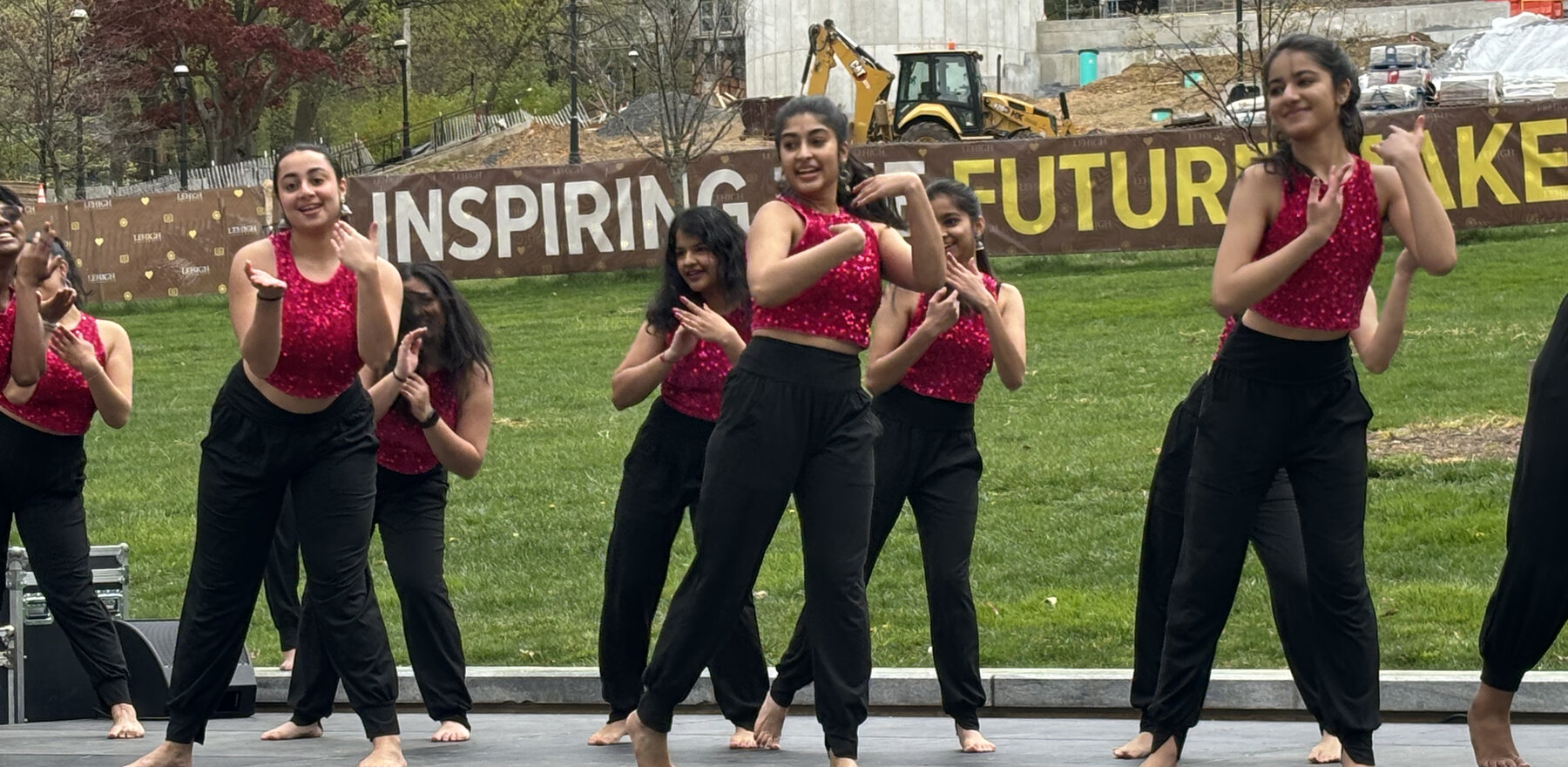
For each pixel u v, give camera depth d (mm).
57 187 42938
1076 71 59125
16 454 6582
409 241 25891
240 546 5336
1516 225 23938
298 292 5145
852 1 54188
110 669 6809
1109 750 6016
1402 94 42188
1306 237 4453
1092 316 21172
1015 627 8852
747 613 6293
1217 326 19891
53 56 44000
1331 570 4855
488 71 66375
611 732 6305
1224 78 50031
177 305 26641
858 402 4816
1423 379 15469
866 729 6879
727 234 5867
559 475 13891
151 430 17094
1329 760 5535
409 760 5887
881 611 9383
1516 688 4742
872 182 4715
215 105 55562
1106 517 11430
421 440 6387
